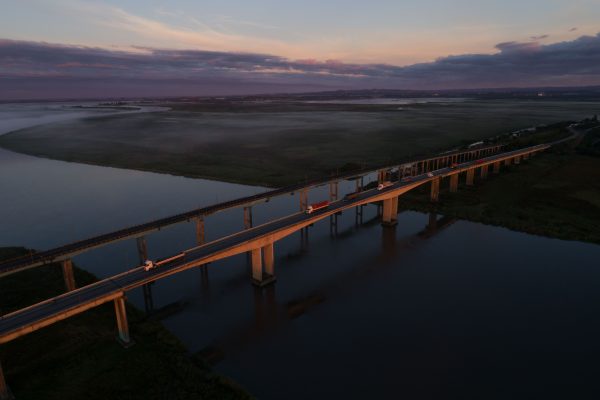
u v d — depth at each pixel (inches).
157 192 6348.4
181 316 3029.0
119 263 3882.9
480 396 2228.1
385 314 3024.1
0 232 4702.3
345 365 2485.2
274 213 5324.8
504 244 4264.3
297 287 3457.2
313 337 2765.7
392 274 3661.4
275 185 6673.2
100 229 4778.5
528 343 2669.8
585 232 4478.3
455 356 2554.1
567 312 3011.8
